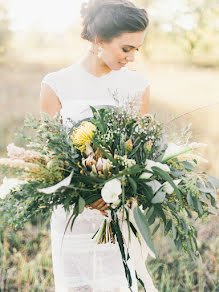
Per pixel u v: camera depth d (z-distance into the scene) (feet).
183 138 5.77
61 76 6.93
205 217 5.90
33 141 5.25
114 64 6.43
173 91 34.01
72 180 5.19
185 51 67.46
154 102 27.50
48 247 10.22
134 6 5.99
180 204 5.38
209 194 5.75
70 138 5.49
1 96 33.35
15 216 5.25
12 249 10.12
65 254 6.48
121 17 5.85
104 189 5.01
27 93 35.65
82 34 6.56
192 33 66.59
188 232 5.73
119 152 5.24
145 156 5.39
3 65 63.31
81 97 6.88
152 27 62.23
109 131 5.21
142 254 6.16
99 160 5.03
